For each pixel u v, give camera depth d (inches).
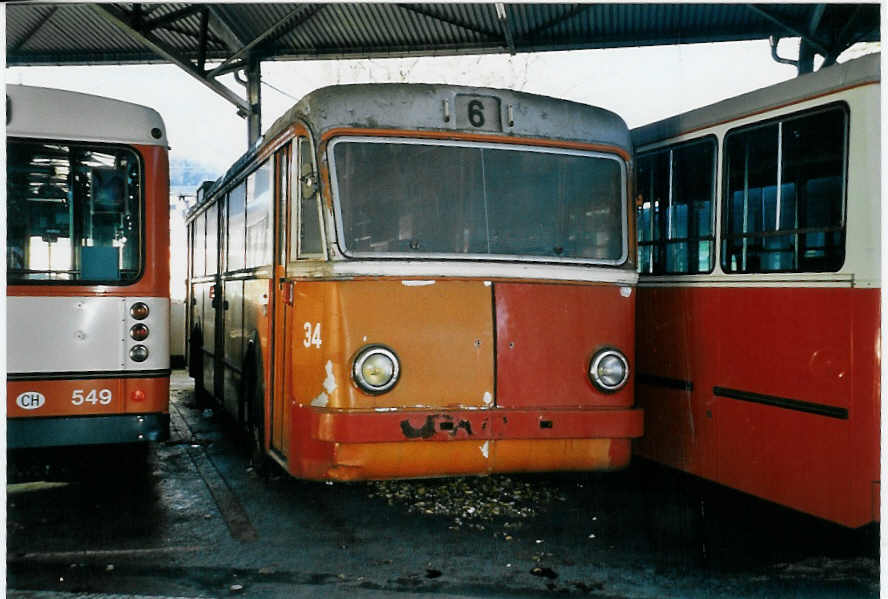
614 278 223.9
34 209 236.8
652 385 255.1
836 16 339.3
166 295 249.4
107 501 245.9
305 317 213.2
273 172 242.8
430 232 211.3
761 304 212.1
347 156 208.8
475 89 219.8
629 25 407.5
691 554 199.3
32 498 249.0
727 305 223.9
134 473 281.1
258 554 199.5
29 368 233.6
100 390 240.2
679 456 242.7
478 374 208.7
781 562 194.2
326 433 199.8
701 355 233.3
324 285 205.5
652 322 255.8
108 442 240.4
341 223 205.8
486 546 205.3
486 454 207.0
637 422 219.0
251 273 274.8
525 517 229.9
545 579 183.6
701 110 236.8
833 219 192.7
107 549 202.5
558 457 213.0
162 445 328.8
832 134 193.9
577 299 219.5
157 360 246.7
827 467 192.7
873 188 184.2
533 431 209.0
